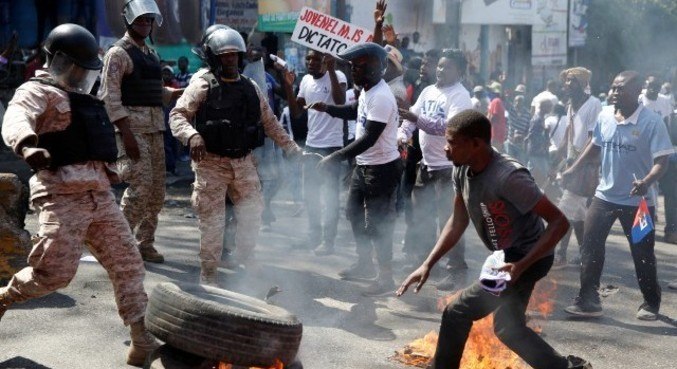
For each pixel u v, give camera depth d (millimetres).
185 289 4426
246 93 6082
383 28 8266
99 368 4762
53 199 4434
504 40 23828
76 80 4449
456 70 6863
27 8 15828
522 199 4008
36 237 4449
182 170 13953
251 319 4000
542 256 4027
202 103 5984
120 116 6562
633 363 5363
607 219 6207
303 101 8109
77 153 4438
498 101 12680
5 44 15773
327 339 5453
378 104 6152
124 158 6812
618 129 6141
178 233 8734
